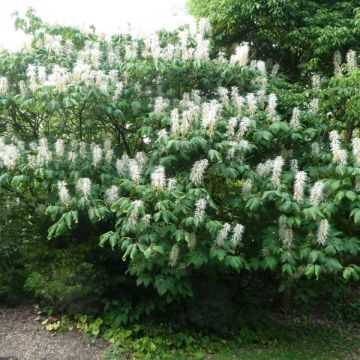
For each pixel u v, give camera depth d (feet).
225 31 23.02
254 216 16.70
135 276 18.12
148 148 18.31
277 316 21.03
